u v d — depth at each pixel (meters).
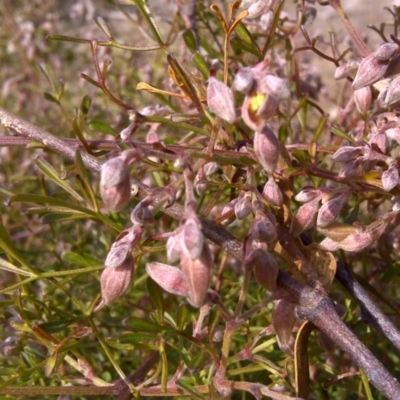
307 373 0.16
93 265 0.20
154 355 0.20
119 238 0.15
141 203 0.14
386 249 0.23
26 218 0.34
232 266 0.29
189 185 0.14
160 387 0.18
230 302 0.26
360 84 0.17
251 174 0.16
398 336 0.17
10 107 0.47
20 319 0.22
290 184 0.18
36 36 0.50
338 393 0.26
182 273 0.14
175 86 0.27
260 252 0.14
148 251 0.18
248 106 0.13
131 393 0.18
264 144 0.13
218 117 0.14
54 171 0.19
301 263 0.16
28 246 0.32
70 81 0.49
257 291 0.25
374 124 0.21
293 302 0.15
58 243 0.33
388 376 0.14
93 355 0.27
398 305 0.23
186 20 0.29
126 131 0.17
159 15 0.42
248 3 0.21
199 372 0.20
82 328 0.19
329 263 0.17
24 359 0.21
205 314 0.18
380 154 0.18
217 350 0.23
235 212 0.16
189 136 0.24
